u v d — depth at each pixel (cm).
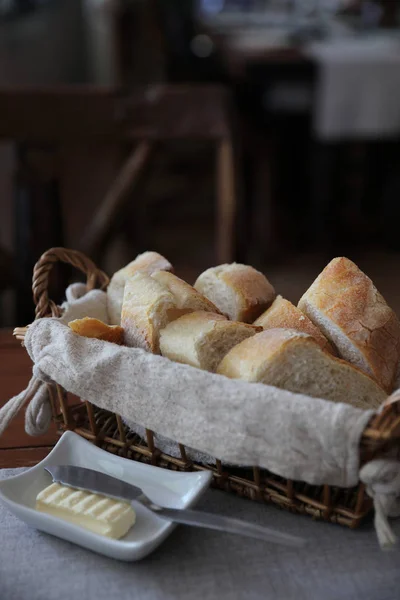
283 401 50
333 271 63
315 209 243
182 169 272
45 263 67
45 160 117
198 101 116
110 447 60
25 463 62
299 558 51
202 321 59
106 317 68
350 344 60
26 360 78
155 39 236
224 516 54
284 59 209
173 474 55
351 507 53
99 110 115
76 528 50
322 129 212
